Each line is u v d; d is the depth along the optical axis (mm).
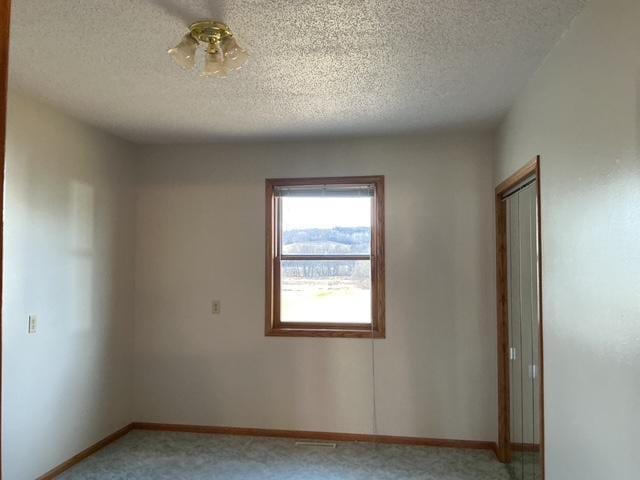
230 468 3369
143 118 3467
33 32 2180
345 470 3346
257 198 4133
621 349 1576
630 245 1520
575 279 1972
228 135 3914
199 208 4188
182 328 4164
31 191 3055
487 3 1912
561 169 2154
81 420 3512
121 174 4031
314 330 4004
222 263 4145
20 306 2957
